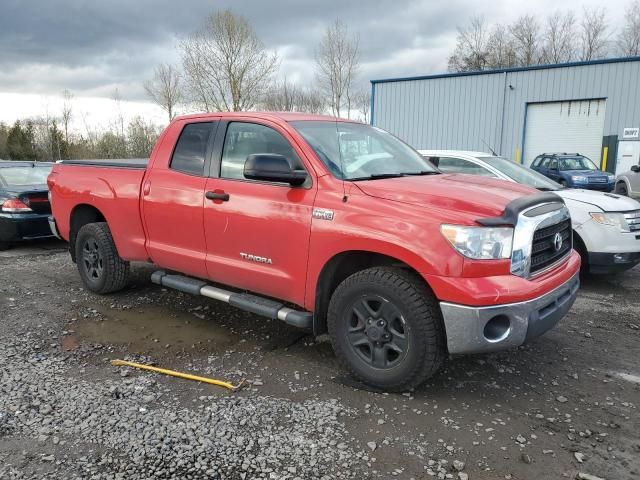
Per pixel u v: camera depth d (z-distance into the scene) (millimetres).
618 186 16609
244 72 42906
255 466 2773
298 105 46719
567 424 3258
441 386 3742
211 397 3529
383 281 3461
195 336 4688
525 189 4008
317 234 3721
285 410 3365
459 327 3213
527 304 3260
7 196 8172
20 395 3514
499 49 55969
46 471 2715
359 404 3465
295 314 3967
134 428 3123
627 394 3668
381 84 27719
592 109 22797
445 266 3215
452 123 25984
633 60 21547
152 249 5020
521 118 24297
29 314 5219
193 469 2738
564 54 53719
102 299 5738
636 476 2748
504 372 3990
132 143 43219
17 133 51594
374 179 3959
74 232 6051
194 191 4543
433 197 3441
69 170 5988
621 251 6195
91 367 4004
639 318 5320
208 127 4652
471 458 2885
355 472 2744
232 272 4348
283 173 3746
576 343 4613
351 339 3707
